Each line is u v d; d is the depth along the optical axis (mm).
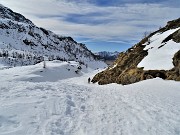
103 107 16516
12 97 15422
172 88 26578
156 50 45906
